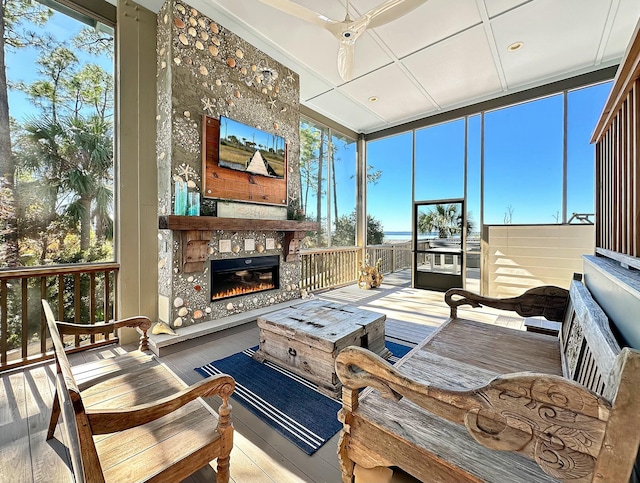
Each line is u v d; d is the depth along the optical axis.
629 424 0.62
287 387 2.21
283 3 2.36
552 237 4.61
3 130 2.59
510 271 5.01
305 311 2.87
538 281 4.75
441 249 5.89
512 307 2.24
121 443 1.13
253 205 3.95
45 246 2.81
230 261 3.69
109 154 3.19
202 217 3.17
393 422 1.13
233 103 3.68
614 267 1.46
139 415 0.99
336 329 2.37
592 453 0.67
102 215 3.15
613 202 1.69
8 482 1.38
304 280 5.62
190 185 3.24
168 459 1.06
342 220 6.80
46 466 1.47
